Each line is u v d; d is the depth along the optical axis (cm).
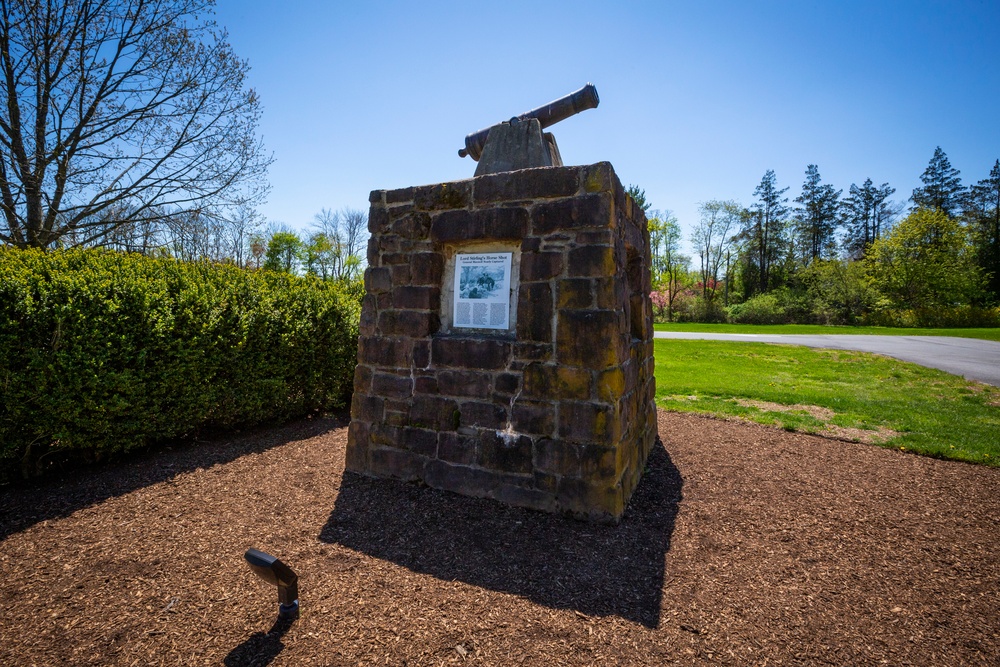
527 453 324
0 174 898
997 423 576
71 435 367
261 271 701
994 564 271
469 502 333
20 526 296
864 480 396
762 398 734
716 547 285
